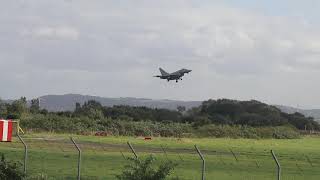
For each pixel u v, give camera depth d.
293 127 183.00
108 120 131.88
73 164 45.66
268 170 46.78
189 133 134.12
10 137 54.50
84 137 100.25
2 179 23.89
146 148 71.62
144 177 22.77
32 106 154.38
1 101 134.62
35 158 49.12
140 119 167.75
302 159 62.06
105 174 38.19
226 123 169.88
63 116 133.50
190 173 41.50
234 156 60.81
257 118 187.50
